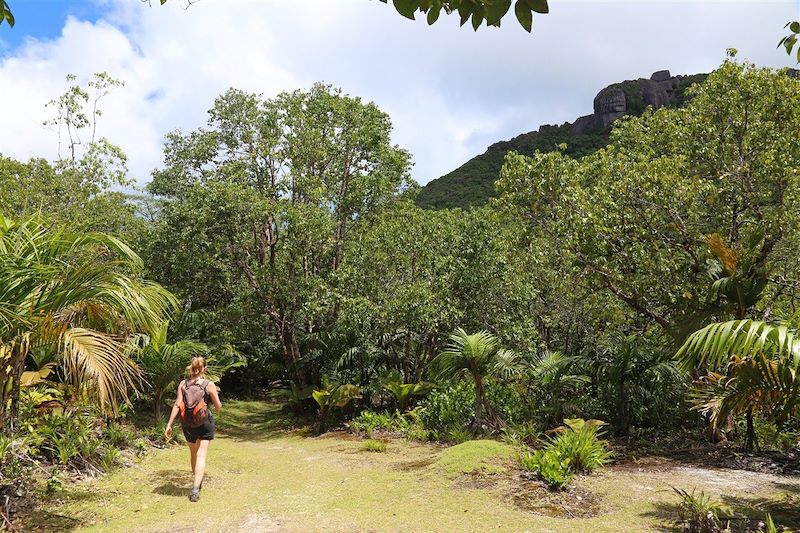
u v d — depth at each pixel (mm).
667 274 9430
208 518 4742
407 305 12180
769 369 4109
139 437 7754
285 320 14883
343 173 15766
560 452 6504
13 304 4297
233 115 15602
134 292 4844
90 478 5598
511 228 13539
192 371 5801
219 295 16547
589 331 14180
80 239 4852
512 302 13453
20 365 4688
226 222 13242
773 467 6605
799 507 4852
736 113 10266
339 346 14180
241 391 20672
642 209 9695
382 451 8797
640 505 5066
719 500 5141
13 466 4883
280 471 7207
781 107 10102
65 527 4301
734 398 4434
